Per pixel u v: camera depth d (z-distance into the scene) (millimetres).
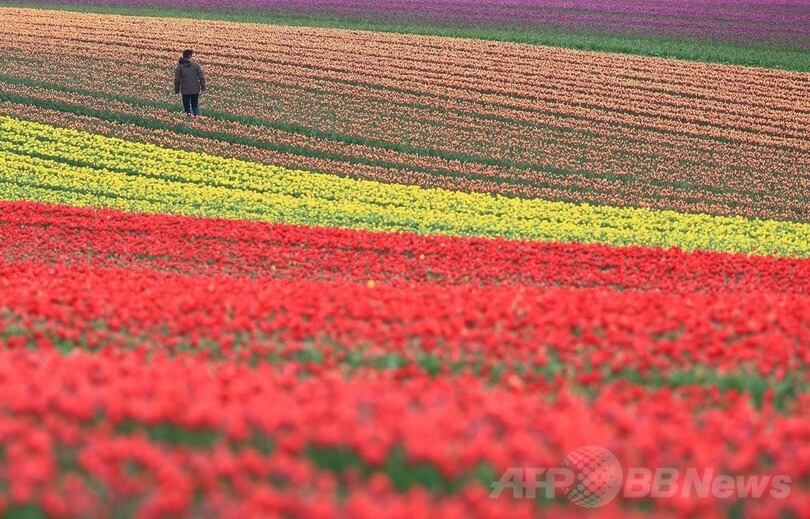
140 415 27641
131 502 23609
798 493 24266
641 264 81375
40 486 23531
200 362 37531
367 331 42750
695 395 34219
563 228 112438
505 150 152750
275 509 22266
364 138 155250
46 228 94688
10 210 98938
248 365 40312
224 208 115812
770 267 81500
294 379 33062
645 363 38656
